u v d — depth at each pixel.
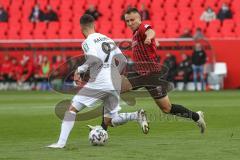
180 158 29.05
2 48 106.12
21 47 105.62
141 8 116.31
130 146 33.91
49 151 31.91
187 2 116.00
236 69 101.44
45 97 85.12
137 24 36.50
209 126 45.34
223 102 71.94
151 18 114.69
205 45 101.31
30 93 95.00
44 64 104.31
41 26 116.75
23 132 42.91
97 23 114.12
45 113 59.34
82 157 29.53
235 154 30.27
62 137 33.41
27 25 117.56
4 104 72.44
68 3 120.19
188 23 112.75
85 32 34.16
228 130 42.31
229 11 111.38
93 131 34.31
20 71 105.31
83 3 119.81
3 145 35.19
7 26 117.81
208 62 101.25
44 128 45.59
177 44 101.81
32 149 32.94
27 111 62.00
